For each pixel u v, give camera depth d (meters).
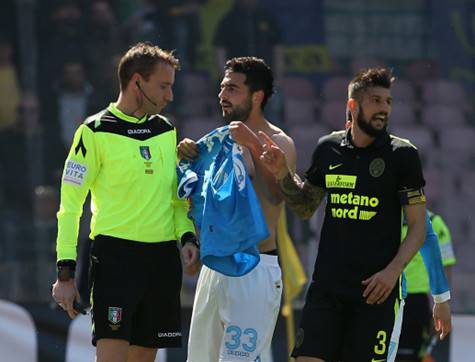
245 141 16.06
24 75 33.28
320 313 16.09
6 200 31.02
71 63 33.59
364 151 16.06
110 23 34.34
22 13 33.66
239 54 35.34
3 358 25.75
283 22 35.84
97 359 16.81
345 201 16.03
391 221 15.93
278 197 17.05
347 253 16.00
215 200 16.22
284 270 25.56
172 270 17.22
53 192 31.22
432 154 36.53
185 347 25.75
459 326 26.31
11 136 32.28
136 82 16.94
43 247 29.84
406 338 25.77
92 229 17.12
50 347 25.72
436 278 16.77
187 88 34.62
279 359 26.20
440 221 25.33
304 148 34.59
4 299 26.81
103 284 16.81
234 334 16.86
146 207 16.88
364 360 15.90
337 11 36.44
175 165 17.41
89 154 16.77
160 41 34.91
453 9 37.12
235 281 16.86
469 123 36.84
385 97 15.78
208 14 35.22
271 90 17.36
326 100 35.47
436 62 37.19
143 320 17.12
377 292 15.38
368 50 36.75
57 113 33.03
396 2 37.00
